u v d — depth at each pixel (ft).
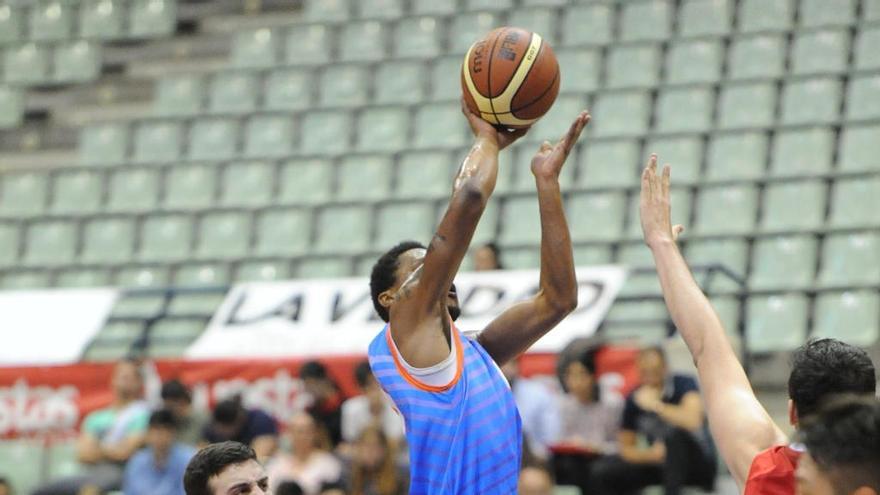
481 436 24.54
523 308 27.50
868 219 80.94
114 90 113.09
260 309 70.28
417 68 101.65
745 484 20.80
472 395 24.75
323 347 67.72
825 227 80.28
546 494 52.44
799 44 92.27
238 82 106.52
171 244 95.25
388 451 56.65
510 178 90.07
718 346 22.16
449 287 25.29
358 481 56.65
